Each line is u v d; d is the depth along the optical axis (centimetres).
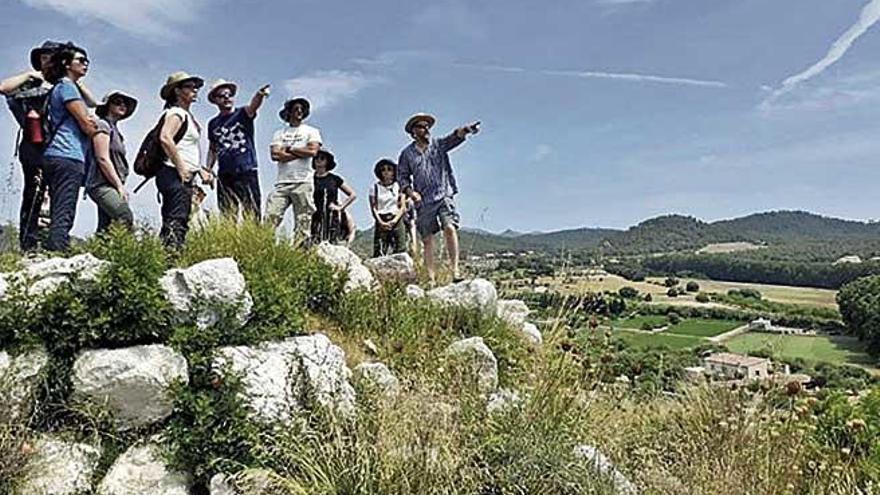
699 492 519
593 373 673
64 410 473
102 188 657
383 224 940
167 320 515
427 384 577
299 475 462
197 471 465
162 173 671
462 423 512
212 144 821
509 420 530
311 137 857
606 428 603
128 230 595
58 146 621
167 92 707
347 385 548
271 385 511
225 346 526
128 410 480
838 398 615
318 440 475
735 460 552
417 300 782
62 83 633
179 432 475
